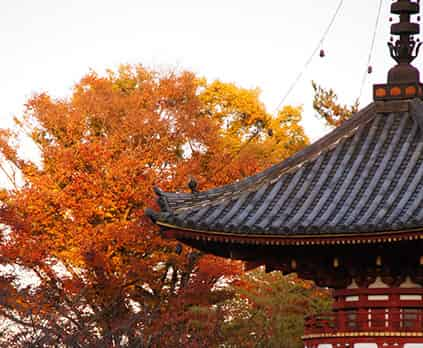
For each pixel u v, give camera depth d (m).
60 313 44.53
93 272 59.12
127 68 69.62
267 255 35.09
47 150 62.91
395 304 34.44
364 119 36.91
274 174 35.66
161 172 62.47
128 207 61.78
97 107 64.25
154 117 63.03
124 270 58.41
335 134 36.56
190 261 59.19
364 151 35.84
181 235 33.88
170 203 34.47
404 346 33.91
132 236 58.88
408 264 34.12
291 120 71.62
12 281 51.19
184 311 54.72
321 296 56.75
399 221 31.88
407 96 36.78
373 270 34.59
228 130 70.94
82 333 42.72
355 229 32.16
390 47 37.31
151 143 63.06
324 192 34.59
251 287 56.94
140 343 46.50
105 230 59.41
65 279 57.88
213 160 63.25
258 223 33.59
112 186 60.94
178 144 63.94
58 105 65.00
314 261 34.94
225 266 56.28
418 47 37.22
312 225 32.69
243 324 54.06
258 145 67.75
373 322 34.59
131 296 59.34
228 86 71.31
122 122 64.06
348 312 35.09
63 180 62.03
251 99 71.19
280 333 54.22
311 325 35.50
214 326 50.94
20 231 57.78
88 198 60.84
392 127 36.44
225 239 33.53
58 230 60.72
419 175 34.22
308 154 36.12
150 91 65.50
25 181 62.94
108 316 53.34
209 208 34.41
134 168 61.12
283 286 55.84
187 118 63.75
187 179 61.50
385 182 34.31
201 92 71.44
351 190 34.47
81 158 61.78
